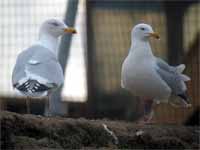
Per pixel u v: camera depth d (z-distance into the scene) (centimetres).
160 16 1695
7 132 923
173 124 1160
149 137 1055
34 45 1082
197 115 1541
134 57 1121
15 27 1598
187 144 1085
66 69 1568
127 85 1136
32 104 1437
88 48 1636
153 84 1116
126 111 1623
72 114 1582
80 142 990
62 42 1487
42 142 955
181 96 1161
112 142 1021
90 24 1645
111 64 1652
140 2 1684
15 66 1044
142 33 1132
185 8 1691
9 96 1508
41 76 1017
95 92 1627
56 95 1429
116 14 1675
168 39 1691
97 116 1614
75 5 1524
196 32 1684
